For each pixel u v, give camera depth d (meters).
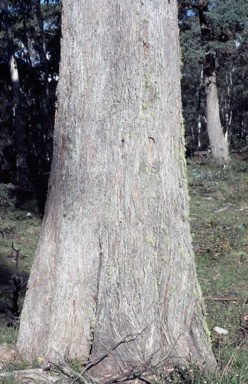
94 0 4.55
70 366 4.43
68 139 4.65
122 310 4.45
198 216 13.16
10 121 34.50
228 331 6.05
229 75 43.00
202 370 4.39
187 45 23.64
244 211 13.70
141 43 4.50
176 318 4.52
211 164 22.06
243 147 29.72
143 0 4.52
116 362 4.43
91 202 4.56
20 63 36.44
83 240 4.56
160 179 4.55
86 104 4.58
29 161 33.38
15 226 13.07
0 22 28.25
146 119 4.51
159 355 4.44
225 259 9.31
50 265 4.68
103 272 4.51
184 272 4.59
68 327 4.56
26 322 4.73
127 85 4.50
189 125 47.25
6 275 8.97
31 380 4.28
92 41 4.55
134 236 4.48
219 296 7.47
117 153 4.52
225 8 22.00
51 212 4.73
